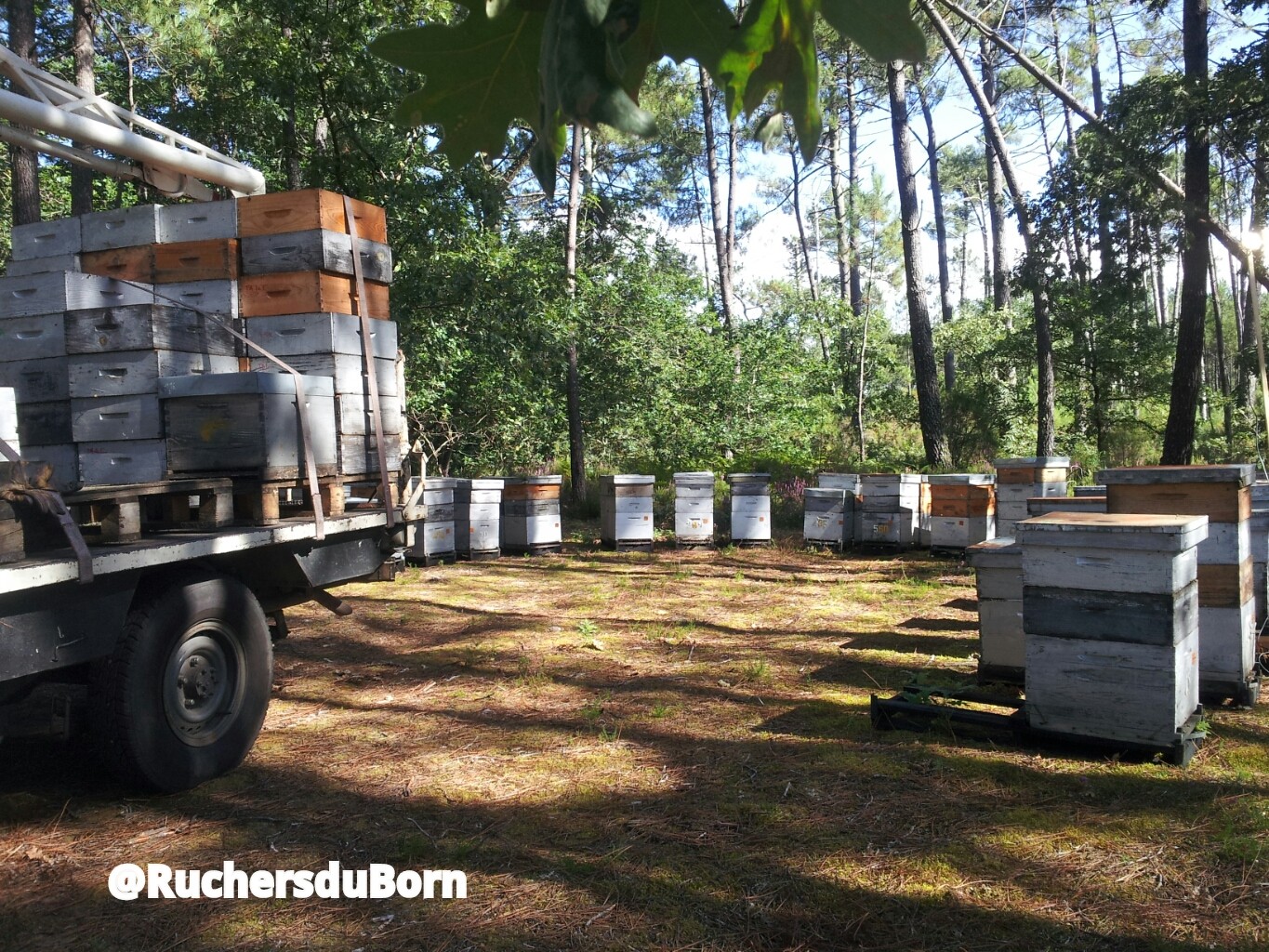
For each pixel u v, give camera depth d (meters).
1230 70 11.47
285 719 5.64
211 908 3.31
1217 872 3.39
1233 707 5.38
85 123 5.95
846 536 13.18
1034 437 23.77
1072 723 4.67
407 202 13.03
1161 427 23.36
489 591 10.05
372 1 12.25
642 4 0.58
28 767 4.77
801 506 16.83
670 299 22.47
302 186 14.27
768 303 34.72
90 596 3.77
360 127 13.03
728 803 4.16
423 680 6.50
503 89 0.68
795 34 0.53
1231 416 21.56
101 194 18.27
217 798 4.34
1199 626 5.44
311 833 3.94
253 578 4.99
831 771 4.54
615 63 0.47
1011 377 26.12
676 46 0.57
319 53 12.58
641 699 5.89
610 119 0.46
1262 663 6.03
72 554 3.65
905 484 12.52
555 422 19.86
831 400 26.73
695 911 3.23
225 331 5.05
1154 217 12.20
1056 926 3.08
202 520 4.33
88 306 4.90
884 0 0.51
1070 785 4.28
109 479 4.74
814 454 24.34
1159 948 2.92
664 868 3.55
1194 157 12.27
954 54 12.96
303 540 4.93
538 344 15.24
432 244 13.41
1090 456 20.45
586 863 3.61
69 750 5.01
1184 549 4.36
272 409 4.47
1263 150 11.88
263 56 12.73
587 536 14.88
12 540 3.37
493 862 3.64
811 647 7.22
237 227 5.13
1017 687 5.80
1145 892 3.28
